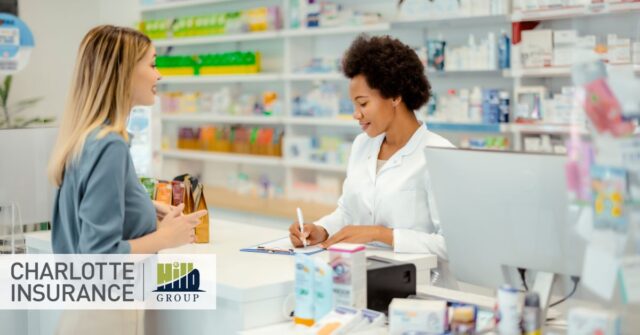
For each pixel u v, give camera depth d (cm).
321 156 667
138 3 873
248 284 242
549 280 213
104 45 248
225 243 317
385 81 284
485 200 219
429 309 213
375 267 240
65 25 827
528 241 212
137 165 408
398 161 297
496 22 528
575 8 482
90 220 239
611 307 183
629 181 179
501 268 223
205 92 807
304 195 689
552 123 505
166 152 813
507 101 536
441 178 230
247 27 731
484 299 243
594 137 183
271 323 245
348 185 313
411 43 621
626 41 480
